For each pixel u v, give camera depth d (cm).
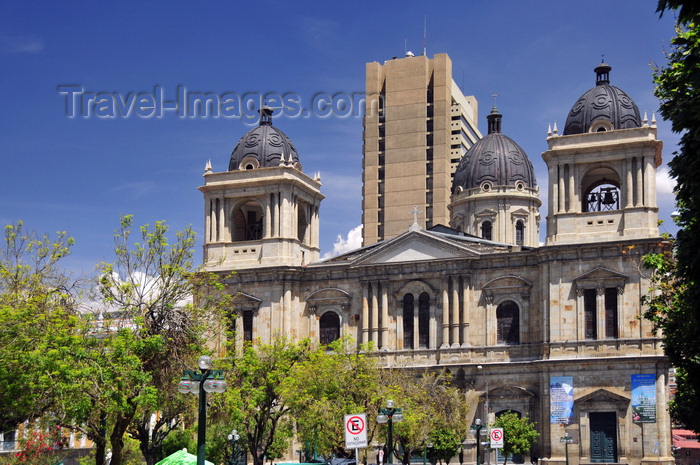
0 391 5281
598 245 9412
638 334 9244
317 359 8031
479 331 10081
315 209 11519
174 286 6181
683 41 3947
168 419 6334
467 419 9869
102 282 6125
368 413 7631
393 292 10456
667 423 9088
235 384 7781
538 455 9538
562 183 9719
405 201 18550
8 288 5981
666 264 6012
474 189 12512
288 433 8056
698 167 3709
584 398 9288
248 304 10738
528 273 9962
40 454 6162
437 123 18712
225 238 11025
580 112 9894
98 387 5284
